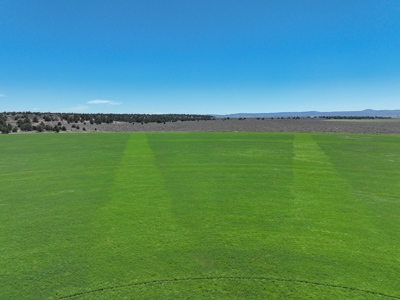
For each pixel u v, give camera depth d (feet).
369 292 14.29
